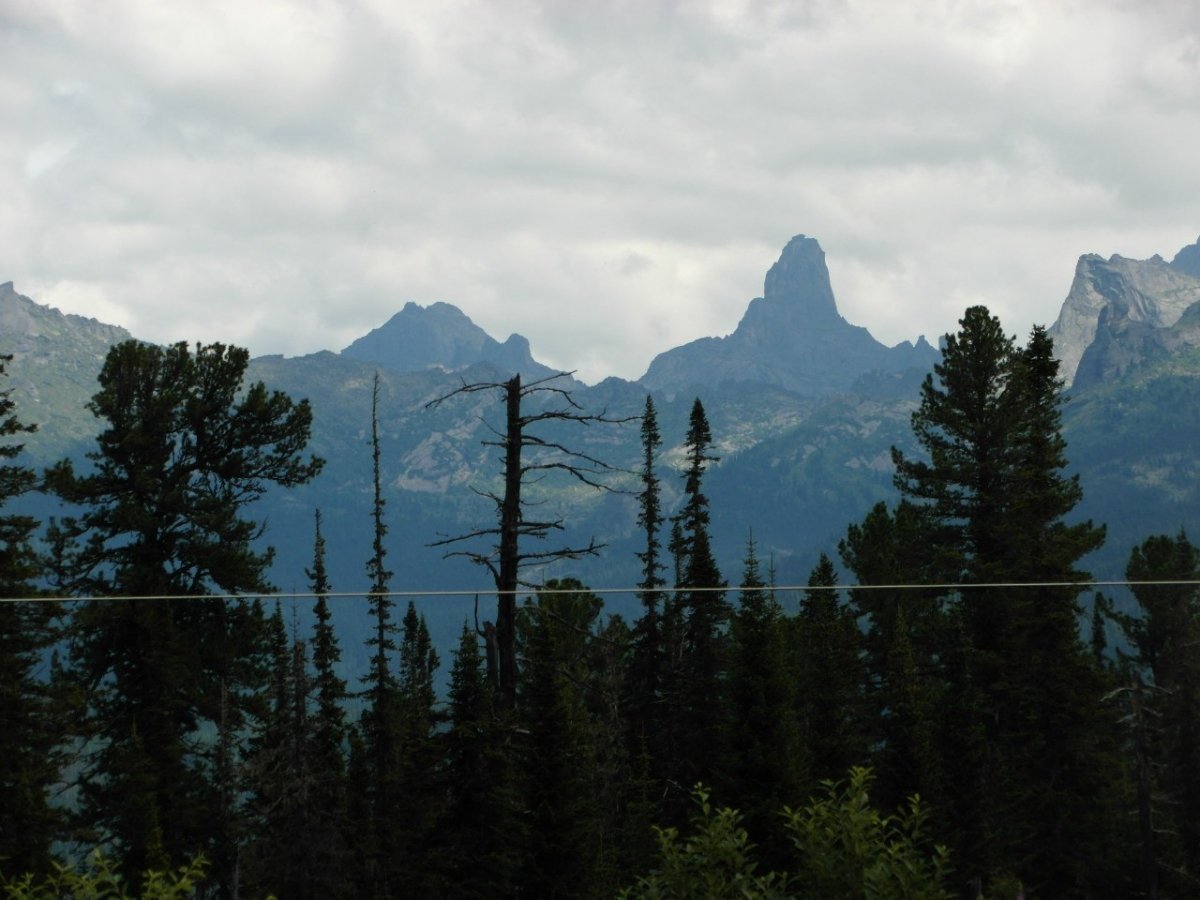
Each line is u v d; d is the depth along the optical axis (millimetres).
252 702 63219
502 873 51062
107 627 60000
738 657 58031
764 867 52406
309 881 61062
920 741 58094
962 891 58625
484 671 52469
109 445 61031
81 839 52719
